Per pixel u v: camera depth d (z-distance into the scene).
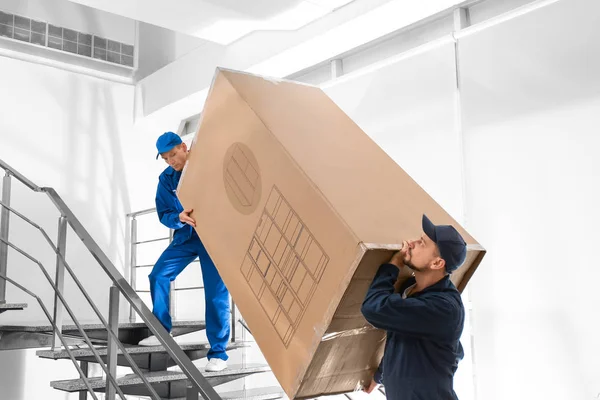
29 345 3.28
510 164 3.11
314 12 3.79
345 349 1.84
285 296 1.79
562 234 2.86
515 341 2.99
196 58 4.85
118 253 5.14
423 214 1.79
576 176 2.84
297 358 1.74
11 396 4.38
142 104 5.38
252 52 4.33
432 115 3.51
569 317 2.79
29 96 4.85
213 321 3.08
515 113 3.11
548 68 2.98
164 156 2.89
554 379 2.82
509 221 3.09
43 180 4.82
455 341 1.84
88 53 5.20
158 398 2.26
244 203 1.97
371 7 3.53
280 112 2.05
